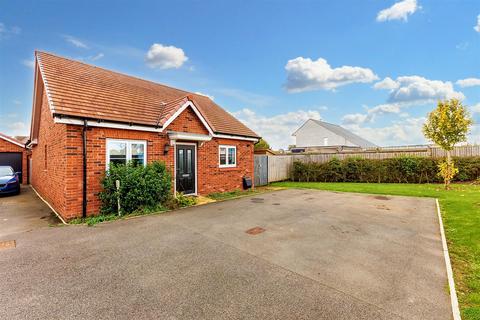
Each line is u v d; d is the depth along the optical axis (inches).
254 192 479.5
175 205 322.3
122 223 251.3
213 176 451.2
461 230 218.5
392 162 612.1
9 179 453.4
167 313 106.0
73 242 195.6
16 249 181.0
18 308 110.0
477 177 546.6
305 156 756.0
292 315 104.3
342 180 668.7
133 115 334.0
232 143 494.3
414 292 122.5
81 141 279.3
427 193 425.7
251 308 109.3
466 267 149.9
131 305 111.9
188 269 148.3
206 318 102.6
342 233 218.4
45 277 138.4
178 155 391.5
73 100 296.4
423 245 187.6
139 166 306.0
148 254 171.3
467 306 110.2
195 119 414.0
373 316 103.6
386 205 341.1
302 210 312.3
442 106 478.6
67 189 267.3
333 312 106.3
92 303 113.6
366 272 144.2
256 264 155.3
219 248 182.9
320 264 155.3
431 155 641.0
